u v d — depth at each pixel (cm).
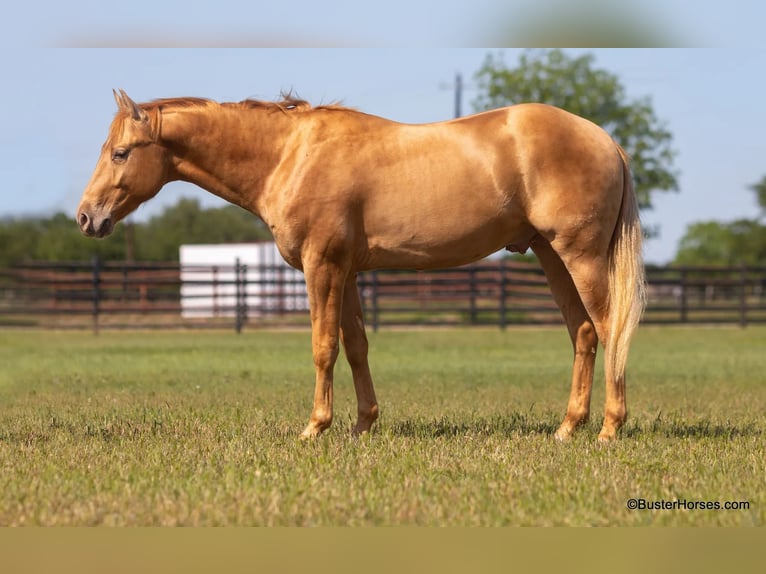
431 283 3212
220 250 4394
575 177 915
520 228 946
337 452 840
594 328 971
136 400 1352
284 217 916
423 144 915
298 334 3061
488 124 927
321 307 920
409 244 919
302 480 723
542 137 915
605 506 657
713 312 4500
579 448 869
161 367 1977
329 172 904
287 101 952
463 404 1316
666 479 734
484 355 2302
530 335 2988
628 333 925
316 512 636
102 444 902
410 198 908
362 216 914
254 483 710
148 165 942
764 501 671
